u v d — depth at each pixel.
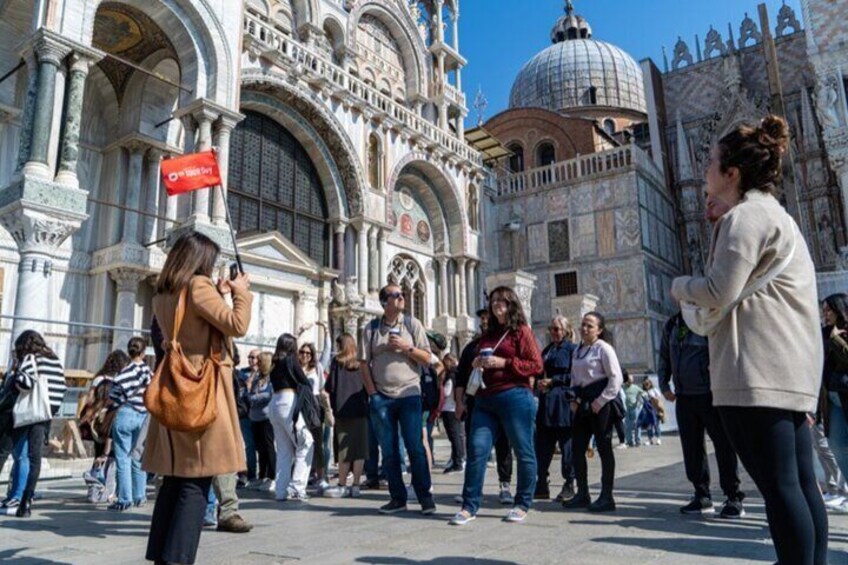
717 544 4.79
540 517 6.14
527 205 32.19
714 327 3.00
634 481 9.01
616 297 29.14
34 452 6.91
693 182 36.19
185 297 3.77
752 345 2.85
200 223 14.67
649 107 38.06
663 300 30.66
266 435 9.47
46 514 6.95
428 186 26.62
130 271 15.38
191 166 13.21
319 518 6.37
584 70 52.53
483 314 7.77
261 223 19.55
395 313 6.83
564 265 30.55
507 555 4.48
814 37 21.56
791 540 2.72
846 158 20.50
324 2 23.86
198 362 3.70
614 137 46.19
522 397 6.05
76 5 12.98
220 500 5.66
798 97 34.91
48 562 4.59
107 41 15.87
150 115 16.72
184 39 15.38
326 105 20.97
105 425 7.76
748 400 2.79
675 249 34.50
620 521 5.87
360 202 22.09
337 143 21.53
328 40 24.53
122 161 16.50
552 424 7.13
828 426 5.98
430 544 4.92
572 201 31.00
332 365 8.63
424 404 9.94
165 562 3.48
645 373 26.97
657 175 33.28
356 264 22.03
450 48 29.00
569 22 60.47
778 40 36.47
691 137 37.94
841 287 15.22
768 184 3.09
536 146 39.34
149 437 3.82
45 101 12.27
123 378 7.33
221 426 3.71
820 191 32.38
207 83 15.52
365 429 8.38
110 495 7.94
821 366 2.91
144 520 6.54
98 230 16.22
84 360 15.20
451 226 27.33
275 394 8.04
